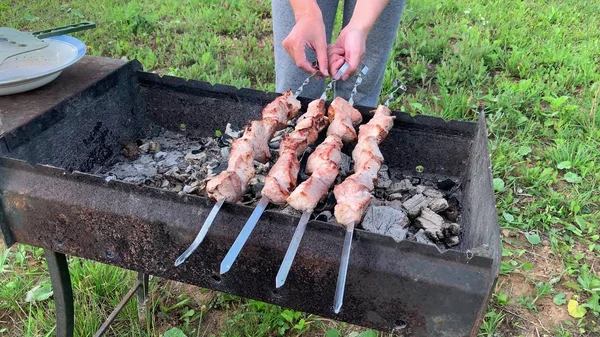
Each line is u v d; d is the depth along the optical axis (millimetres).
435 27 4523
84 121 1744
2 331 2115
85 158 1790
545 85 3691
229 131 1967
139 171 1853
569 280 2414
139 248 1382
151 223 1320
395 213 1620
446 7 5047
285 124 1726
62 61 1793
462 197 1745
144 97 2006
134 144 1944
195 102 1967
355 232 1210
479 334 2152
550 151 3104
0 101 1613
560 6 5121
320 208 1563
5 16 4676
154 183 1802
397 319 1268
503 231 2641
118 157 1930
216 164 1871
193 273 1379
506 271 2426
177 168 1852
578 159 3004
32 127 1523
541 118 3457
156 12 4945
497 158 2994
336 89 2605
